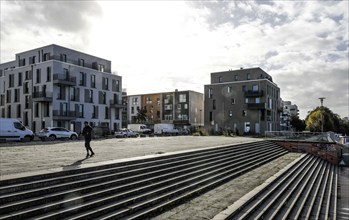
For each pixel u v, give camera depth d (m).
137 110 79.62
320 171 21.39
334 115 75.62
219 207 8.60
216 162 14.70
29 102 42.97
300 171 17.78
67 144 21.02
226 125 58.06
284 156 24.61
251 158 18.64
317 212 10.97
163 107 75.25
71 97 43.12
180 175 11.31
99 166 9.25
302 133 31.23
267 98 55.34
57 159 11.30
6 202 6.20
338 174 22.91
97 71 47.94
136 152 14.38
